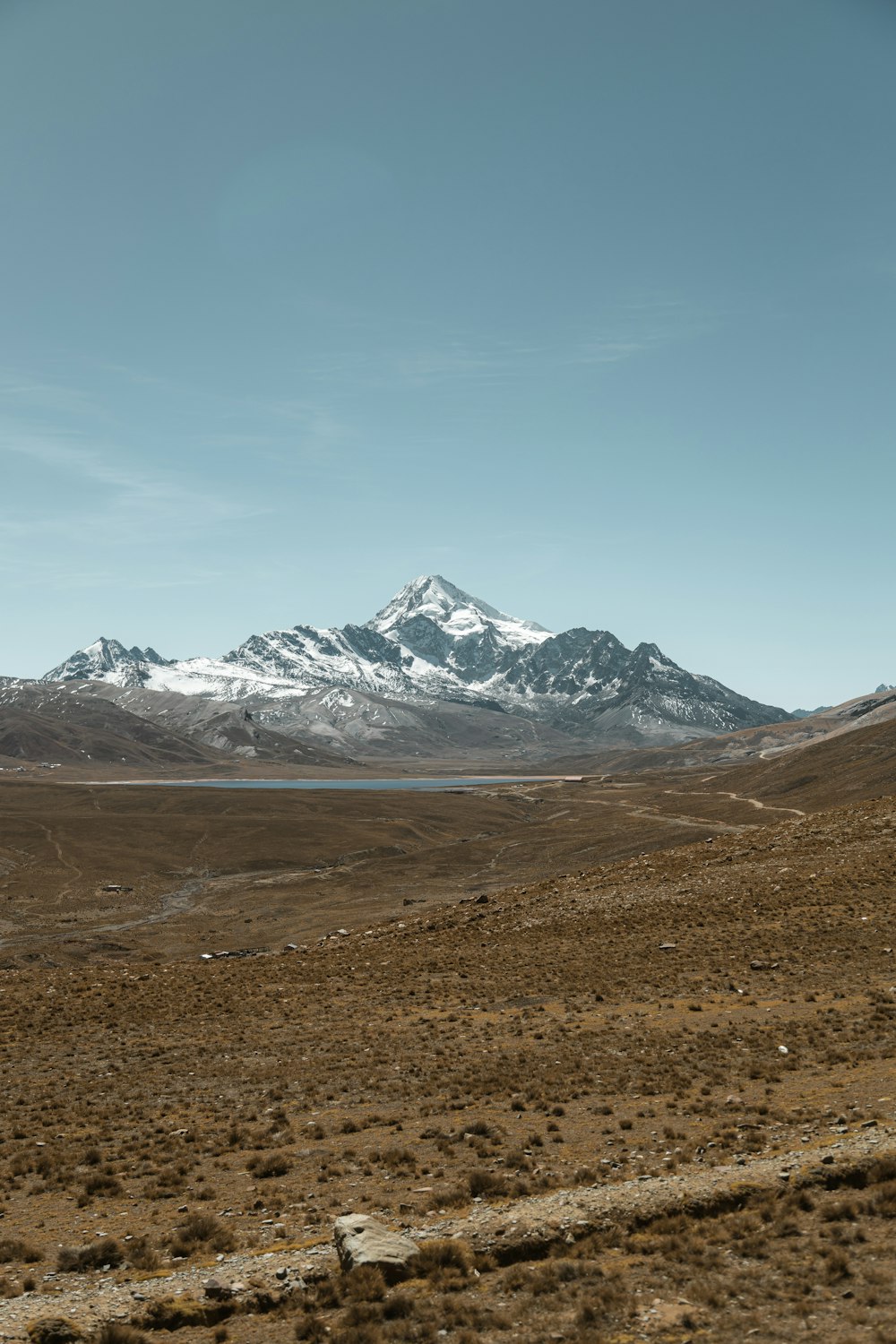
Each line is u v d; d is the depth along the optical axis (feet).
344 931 328.29
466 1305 55.06
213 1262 65.31
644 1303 53.62
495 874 503.20
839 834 283.79
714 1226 63.46
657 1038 129.08
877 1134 76.33
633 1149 84.33
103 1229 73.87
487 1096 109.29
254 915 439.22
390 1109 106.73
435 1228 66.74
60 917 448.65
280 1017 170.09
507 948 223.51
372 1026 156.46
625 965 187.32
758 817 579.48
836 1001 140.36
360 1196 77.10
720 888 246.27
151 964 273.13
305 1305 57.41
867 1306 50.75
